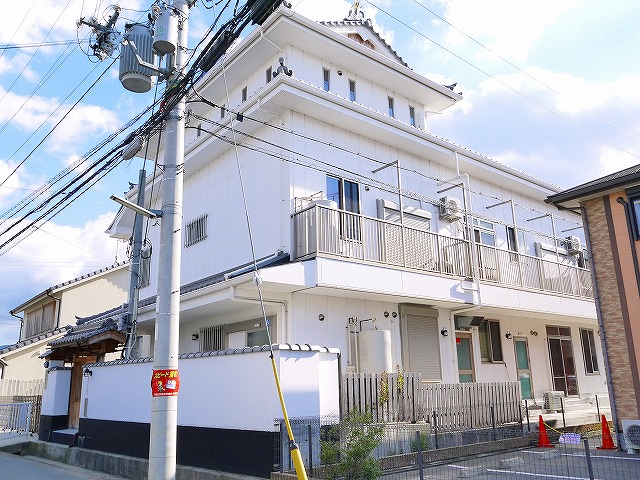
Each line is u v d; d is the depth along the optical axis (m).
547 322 17.02
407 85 14.72
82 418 11.66
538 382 15.94
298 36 12.50
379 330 11.23
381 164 13.33
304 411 7.18
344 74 13.78
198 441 8.17
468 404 10.02
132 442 9.76
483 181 16.44
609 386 11.05
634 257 11.04
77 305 24.81
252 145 12.77
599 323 11.45
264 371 7.35
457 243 13.01
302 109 11.76
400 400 8.85
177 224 7.28
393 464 7.89
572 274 16.14
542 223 18.41
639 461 8.73
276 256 10.73
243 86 14.16
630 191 11.20
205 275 13.71
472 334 14.40
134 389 10.06
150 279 16.25
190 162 14.40
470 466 8.19
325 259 10.18
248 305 11.02
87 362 13.75
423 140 13.77
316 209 10.38
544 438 10.56
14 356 22.00
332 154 12.30
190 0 8.01
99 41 8.12
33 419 15.41
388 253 11.40
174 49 7.45
